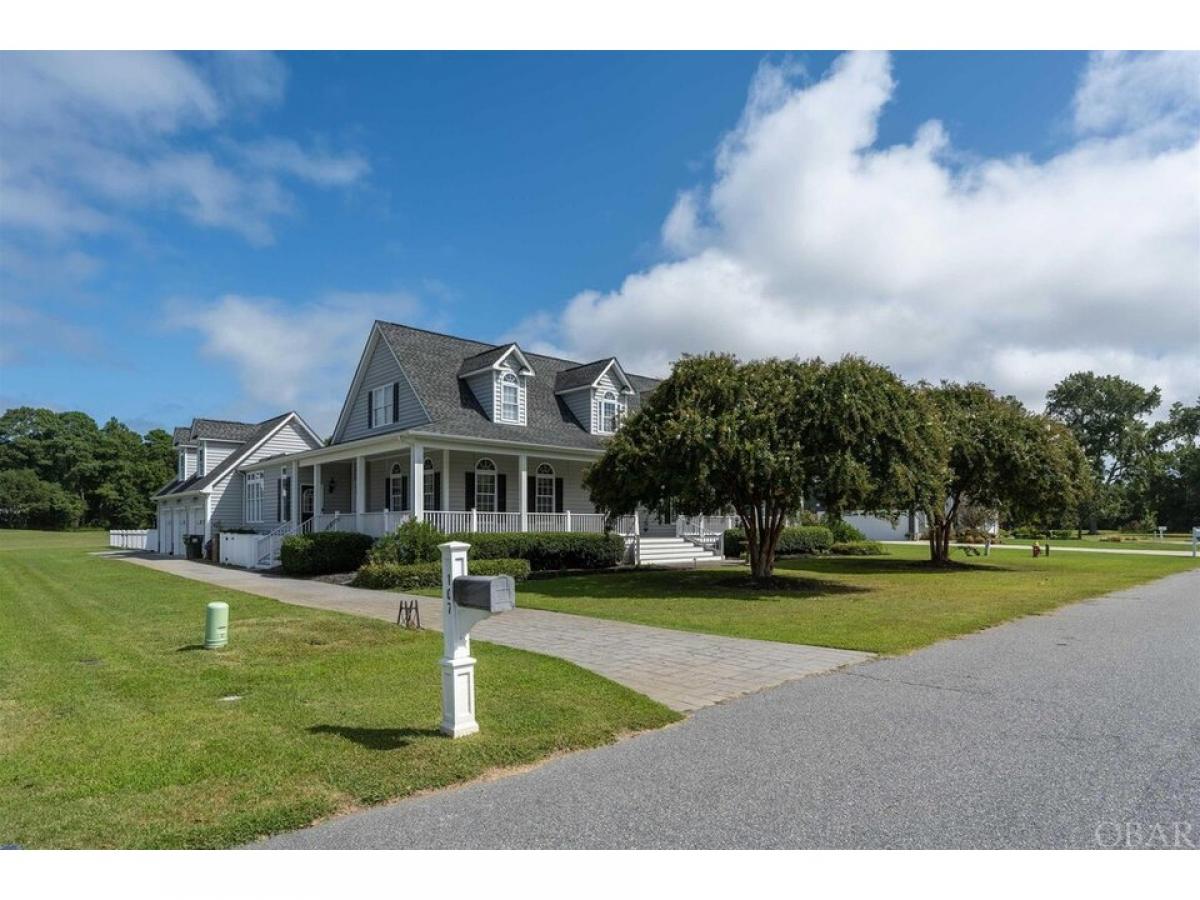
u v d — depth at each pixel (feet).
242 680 23.35
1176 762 15.15
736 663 26.02
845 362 54.34
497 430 73.15
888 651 28.02
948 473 57.11
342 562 66.18
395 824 12.53
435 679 23.53
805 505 73.87
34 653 28.27
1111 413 239.50
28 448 247.29
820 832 12.00
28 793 13.64
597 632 33.27
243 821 12.41
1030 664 25.54
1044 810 12.78
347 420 86.63
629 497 55.83
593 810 13.00
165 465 258.57
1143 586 54.49
